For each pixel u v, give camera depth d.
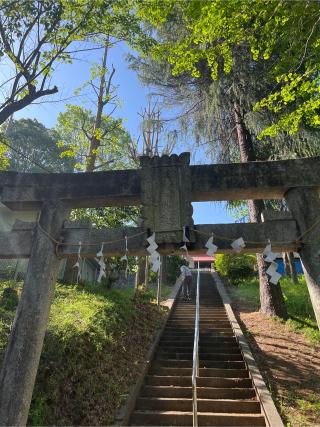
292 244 3.84
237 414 5.74
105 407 5.39
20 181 4.51
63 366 5.16
